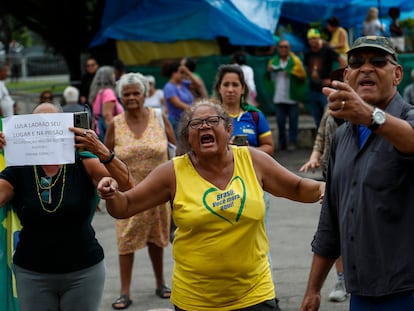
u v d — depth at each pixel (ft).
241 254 13.15
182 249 13.34
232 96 20.39
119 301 22.02
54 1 67.87
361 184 12.02
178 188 13.35
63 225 14.98
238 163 13.55
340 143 12.73
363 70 11.98
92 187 15.17
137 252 28.17
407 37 57.72
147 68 55.01
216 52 57.00
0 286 16.76
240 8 51.75
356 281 12.17
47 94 41.63
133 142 22.38
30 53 149.69
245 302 13.33
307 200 13.88
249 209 13.12
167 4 54.54
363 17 56.49
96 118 34.47
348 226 12.24
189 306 13.38
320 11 55.77
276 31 59.57
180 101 36.81
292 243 28.32
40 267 14.98
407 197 11.76
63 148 14.35
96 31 67.31
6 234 16.74
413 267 11.73
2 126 14.57
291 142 49.70
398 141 11.02
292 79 48.67
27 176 15.02
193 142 13.28
